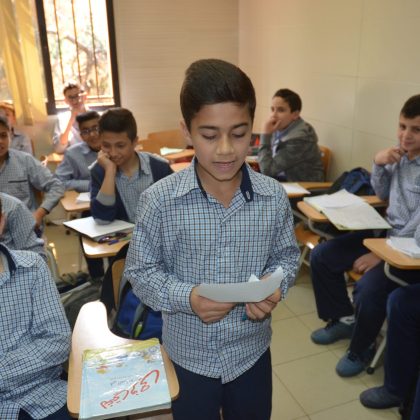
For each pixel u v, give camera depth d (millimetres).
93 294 1925
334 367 2113
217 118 783
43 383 1213
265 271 1018
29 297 1211
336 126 3176
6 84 3982
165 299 921
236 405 1073
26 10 3770
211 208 923
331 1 3041
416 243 1797
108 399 909
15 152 2570
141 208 963
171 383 965
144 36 4285
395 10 2514
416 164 2117
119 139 2055
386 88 2660
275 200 969
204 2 4352
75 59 4242
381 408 1828
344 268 2195
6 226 1925
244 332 1006
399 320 1688
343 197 2385
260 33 4086
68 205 2555
